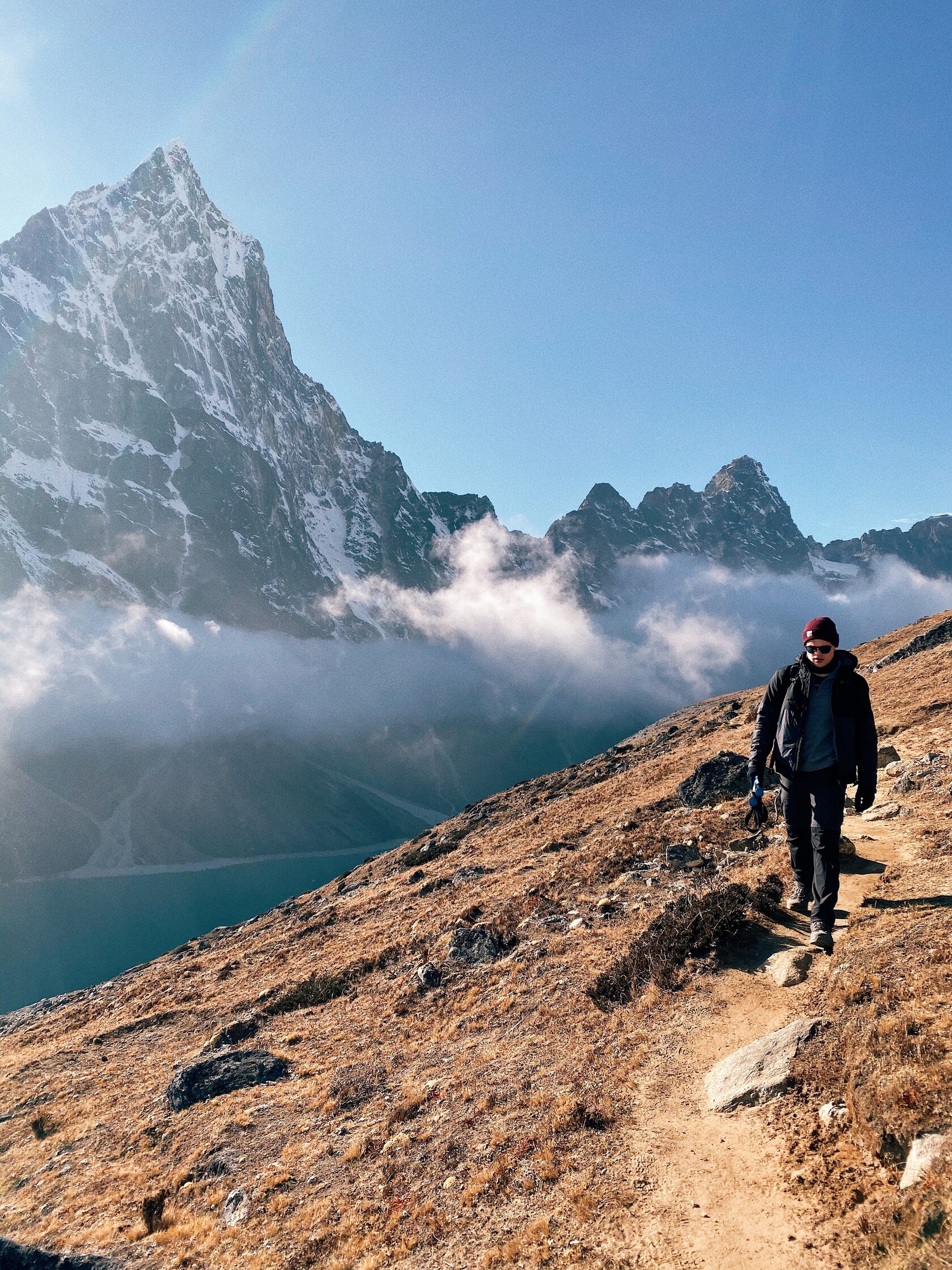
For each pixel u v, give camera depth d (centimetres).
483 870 3019
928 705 3027
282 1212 960
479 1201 733
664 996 987
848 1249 460
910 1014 588
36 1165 1648
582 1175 680
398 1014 1664
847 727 742
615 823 2898
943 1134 473
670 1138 679
